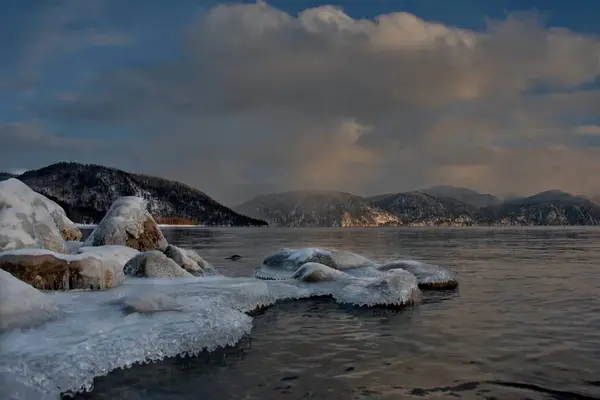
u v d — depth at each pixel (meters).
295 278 14.94
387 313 11.27
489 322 10.31
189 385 6.56
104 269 11.42
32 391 5.80
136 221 17.03
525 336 9.09
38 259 10.80
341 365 7.39
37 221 13.87
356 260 17.73
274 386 6.50
